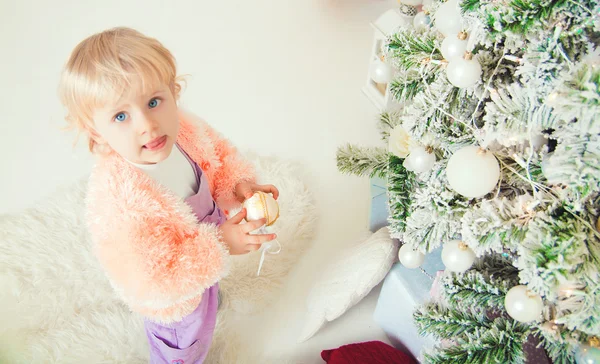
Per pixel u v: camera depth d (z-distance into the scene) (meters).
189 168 1.01
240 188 1.12
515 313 0.69
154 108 0.81
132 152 0.81
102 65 0.74
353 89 2.02
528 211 0.67
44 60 2.09
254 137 1.81
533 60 0.63
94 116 0.79
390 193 1.01
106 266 0.85
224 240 0.96
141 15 2.31
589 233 0.65
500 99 0.70
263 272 1.40
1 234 1.44
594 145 0.58
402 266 1.17
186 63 2.08
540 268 0.59
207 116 1.88
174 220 0.87
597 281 0.60
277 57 2.14
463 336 0.84
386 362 1.11
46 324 1.28
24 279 1.35
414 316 0.90
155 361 1.14
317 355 1.27
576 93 0.53
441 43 0.86
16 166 1.72
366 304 1.38
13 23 2.24
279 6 2.39
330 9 2.38
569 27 0.62
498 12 0.61
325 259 1.48
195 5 2.38
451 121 0.85
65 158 1.75
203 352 1.15
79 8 2.33
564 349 0.75
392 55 0.94
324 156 1.76
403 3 1.60
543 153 0.70
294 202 1.57
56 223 1.48
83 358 1.21
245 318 1.34
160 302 0.86
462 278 0.83
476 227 0.68
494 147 0.77
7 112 1.89
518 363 0.76
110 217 0.83
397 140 0.97
